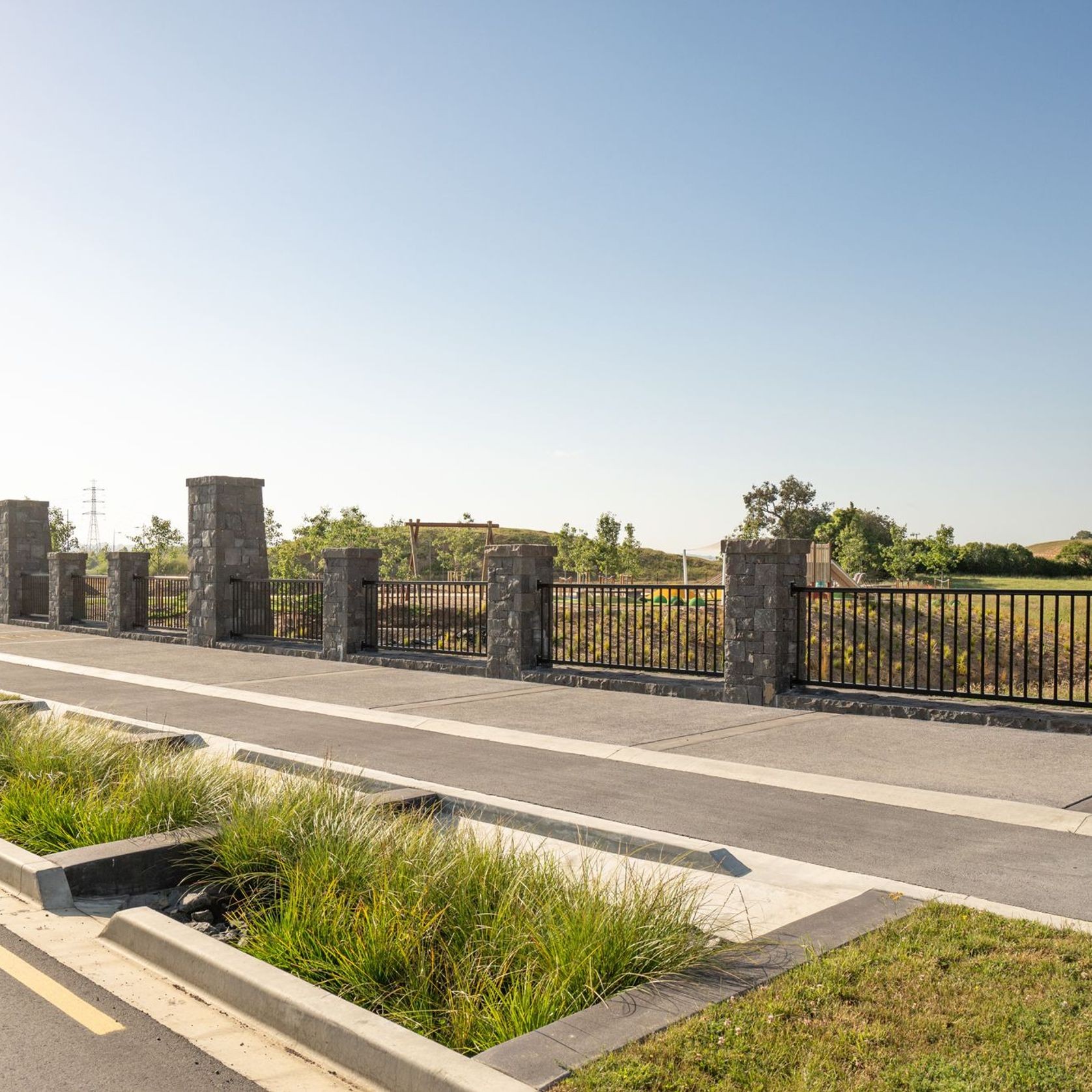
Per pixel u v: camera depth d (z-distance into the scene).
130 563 23.84
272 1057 3.92
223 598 20.80
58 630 26.39
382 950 4.45
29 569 29.78
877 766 8.66
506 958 4.27
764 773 8.38
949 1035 3.64
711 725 10.75
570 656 15.50
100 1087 3.68
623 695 13.01
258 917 5.29
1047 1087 3.28
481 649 18.11
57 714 11.04
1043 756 8.98
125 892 5.90
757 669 12.17
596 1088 3.28
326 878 5.25
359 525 45.12
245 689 13.78
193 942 4.71
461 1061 3.48
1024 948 4.42
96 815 6.63
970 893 5.34
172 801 6.72
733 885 5.67
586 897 4.66
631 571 52.78
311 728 10.69
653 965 4.27
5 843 6.35
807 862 5.96
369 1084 3.67
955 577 66.38
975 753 9.16
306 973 4.54
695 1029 3.69
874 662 19.17
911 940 4.52
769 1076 3.37
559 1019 3.84
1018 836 6.49
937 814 7.08
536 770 8.55
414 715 11.53
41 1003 4.41
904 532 53.81
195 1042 4.05
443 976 4.46
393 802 6.96
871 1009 3.84
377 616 18.02
